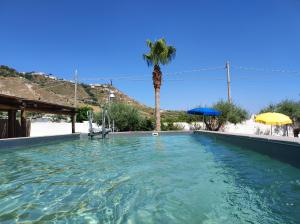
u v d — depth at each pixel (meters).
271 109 25.61
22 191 4.93
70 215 3.69
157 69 25.70
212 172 6.59
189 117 25.70
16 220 3.52
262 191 4.76
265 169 6.71
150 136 20.59
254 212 3.72
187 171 6.75
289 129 24.17
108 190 4.98
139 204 4.14
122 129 23.44
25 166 7.69
